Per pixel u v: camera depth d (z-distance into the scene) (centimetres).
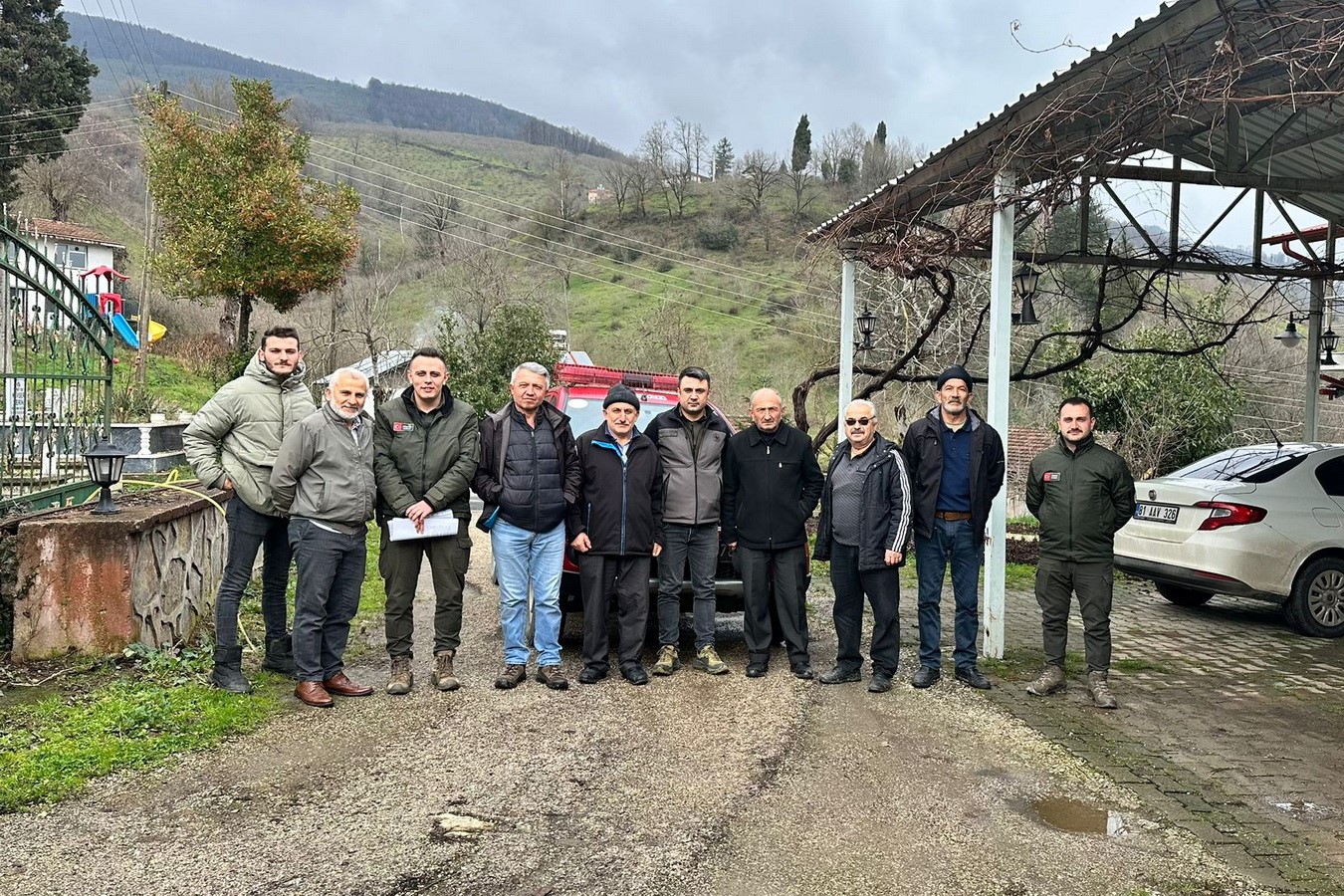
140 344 2250
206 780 362
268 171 1852
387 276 3553
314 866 291
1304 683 550
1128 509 504
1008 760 408
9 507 521
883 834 327
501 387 1653
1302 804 364
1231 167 707
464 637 625
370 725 435
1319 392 1027
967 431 528
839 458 537
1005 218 588
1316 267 868
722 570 596
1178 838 329
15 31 3378
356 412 471
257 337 2722
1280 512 687
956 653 536
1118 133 506
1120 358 1555
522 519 504
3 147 3284
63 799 338
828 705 486
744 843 316
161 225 2389
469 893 276
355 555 483
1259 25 423
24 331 539
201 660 511
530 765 387
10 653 484
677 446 543
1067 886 291
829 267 1274
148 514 513
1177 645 651
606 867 296
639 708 473
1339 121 654
